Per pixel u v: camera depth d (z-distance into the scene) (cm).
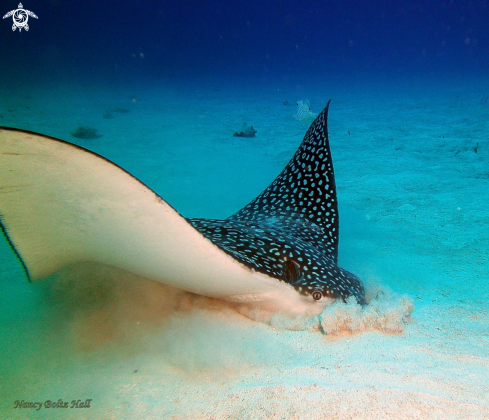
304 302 230
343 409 150
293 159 390
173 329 219
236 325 222
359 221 444
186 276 197
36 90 2289
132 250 186
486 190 507
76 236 189
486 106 1326
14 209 173
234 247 233
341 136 1009
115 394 172
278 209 369
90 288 249
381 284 290
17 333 217
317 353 195
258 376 178
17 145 139
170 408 160
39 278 222
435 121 1126
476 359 180
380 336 206
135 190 150
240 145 952
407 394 155
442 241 364
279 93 2336
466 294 259
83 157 142
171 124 1259
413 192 533
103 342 210
